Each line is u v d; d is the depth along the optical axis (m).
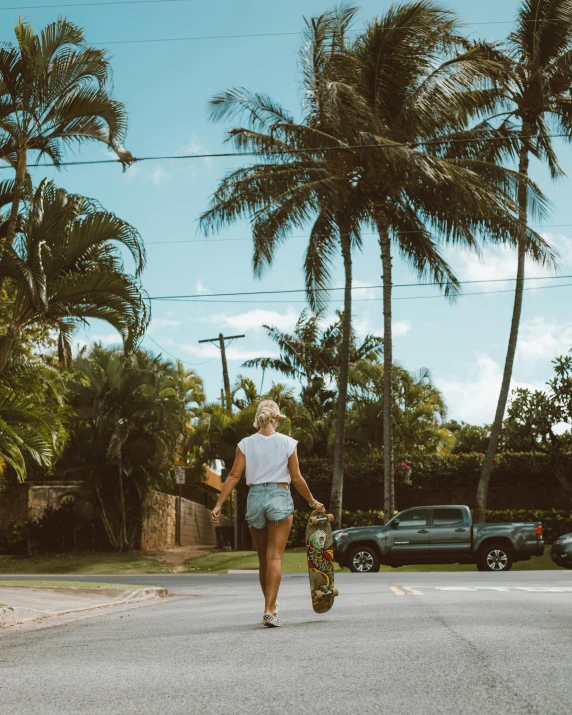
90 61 16.95
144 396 30.16
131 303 16.67
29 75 16.73
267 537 6.79
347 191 27.00
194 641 5.98
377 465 34.12
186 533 38.28
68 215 16.52
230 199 27.12
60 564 27.91
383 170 27.48
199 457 40.66
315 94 27.05
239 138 27.75
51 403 21.55
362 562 21.38
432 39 26.95
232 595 13.39
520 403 31.72
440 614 7.40
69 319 17.59
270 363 43.62
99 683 4.37
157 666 4.87
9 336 16.91
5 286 22.31
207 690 4.05
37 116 17.08
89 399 29.56
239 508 33.56
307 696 3.82
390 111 27.72
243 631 6.46
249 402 40.75
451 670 4.39
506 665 4.52
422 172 25.70
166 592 14.09
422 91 26.69
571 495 32.31
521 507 33.47
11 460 17.27
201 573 24.92
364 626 6.52
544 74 29.36
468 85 26.59
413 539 21.31
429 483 33.84
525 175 28.02
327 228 29.31
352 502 34.19
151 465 30.53
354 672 4.39
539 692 3.80
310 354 44.25
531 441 31.64
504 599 9.35
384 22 26.95
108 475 30.47
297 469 6.69
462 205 27.11
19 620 8.62
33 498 31.75
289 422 32.41
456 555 21.16
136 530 31.31
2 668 5.09
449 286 29.03
